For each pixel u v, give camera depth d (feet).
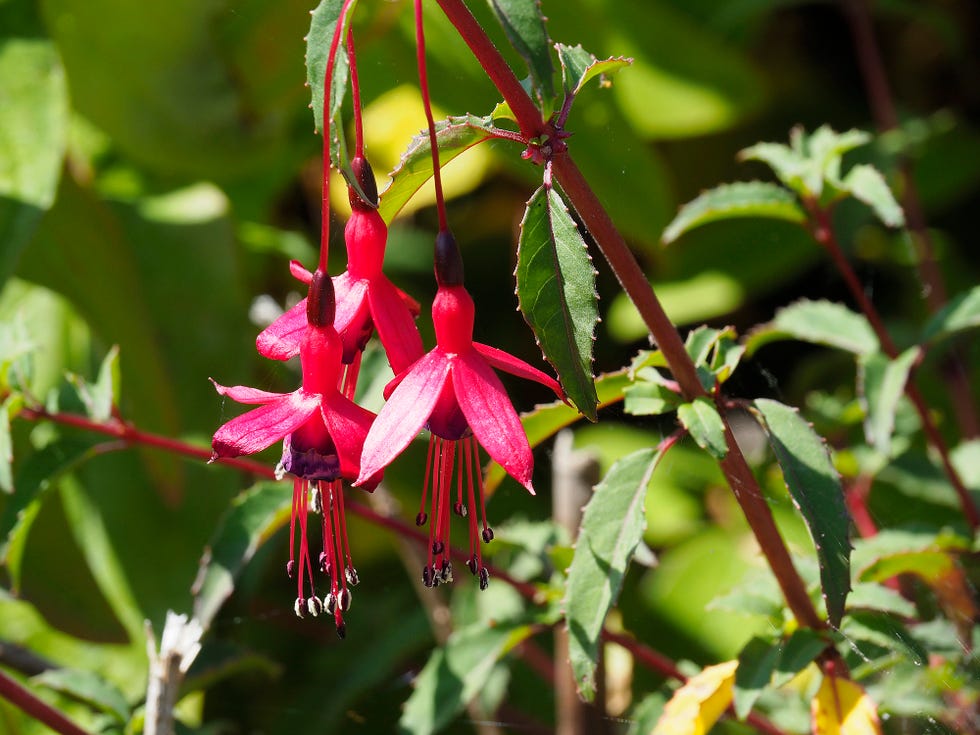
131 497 2.47
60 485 2.49
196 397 2.56
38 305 2.70
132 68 2.60
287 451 1.76
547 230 1.74
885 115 3.05
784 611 1.94
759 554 2.00
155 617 2.38
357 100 1.76
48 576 2.45
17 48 2.45
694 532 2.66
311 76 1.73
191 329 2.62
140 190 2.95
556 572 2.08
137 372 2.54
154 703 1.90
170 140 2.69
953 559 2.02
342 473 1.74
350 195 1.78
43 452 2.05
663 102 3.10
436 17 2.66
